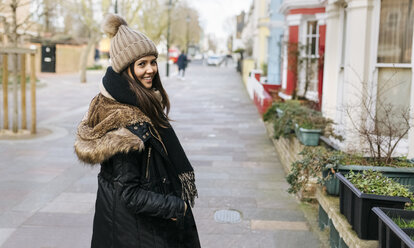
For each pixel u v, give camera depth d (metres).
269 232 4.24
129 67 1.90
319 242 4.00
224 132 10.06
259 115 12.97
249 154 7.80
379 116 4.91
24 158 7.26
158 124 1.91
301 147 5.36
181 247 1.97
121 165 1.76
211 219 4.59
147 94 1.87
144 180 1.83
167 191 1.91
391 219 2.55
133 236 1.85
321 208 4.29
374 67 4.94
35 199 5.16
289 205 5.05
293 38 11.21
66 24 32.66
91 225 4.38
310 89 10.77
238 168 6.79
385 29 4.91
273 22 17.58
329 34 6.24
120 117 1.78
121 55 1.86
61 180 6.00
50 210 4.79
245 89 22.11
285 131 6.24
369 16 4.89
